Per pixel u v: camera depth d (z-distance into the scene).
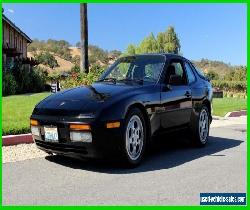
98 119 5.23
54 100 5.82
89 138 5.20
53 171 5.44
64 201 4.24
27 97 17.31
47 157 6.26
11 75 27.47
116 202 4.22
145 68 6.75
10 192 4.53
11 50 31.05
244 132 9.55
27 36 44.75
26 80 30.77
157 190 4.66
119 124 5.38
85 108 5.37
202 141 7.49
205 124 7.60
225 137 8.77
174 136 6.80
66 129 5.33
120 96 5.64
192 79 7.41
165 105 6.35
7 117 9.47
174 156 6.61
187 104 6.95
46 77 38.69
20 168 5.57
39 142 5.78
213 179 5.20
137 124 5.76
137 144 5.79
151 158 6.42
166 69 6.69
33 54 101.38
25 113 10.37
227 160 6.36
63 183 4.89
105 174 5.34
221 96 26.98
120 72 6.94
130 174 5.36
